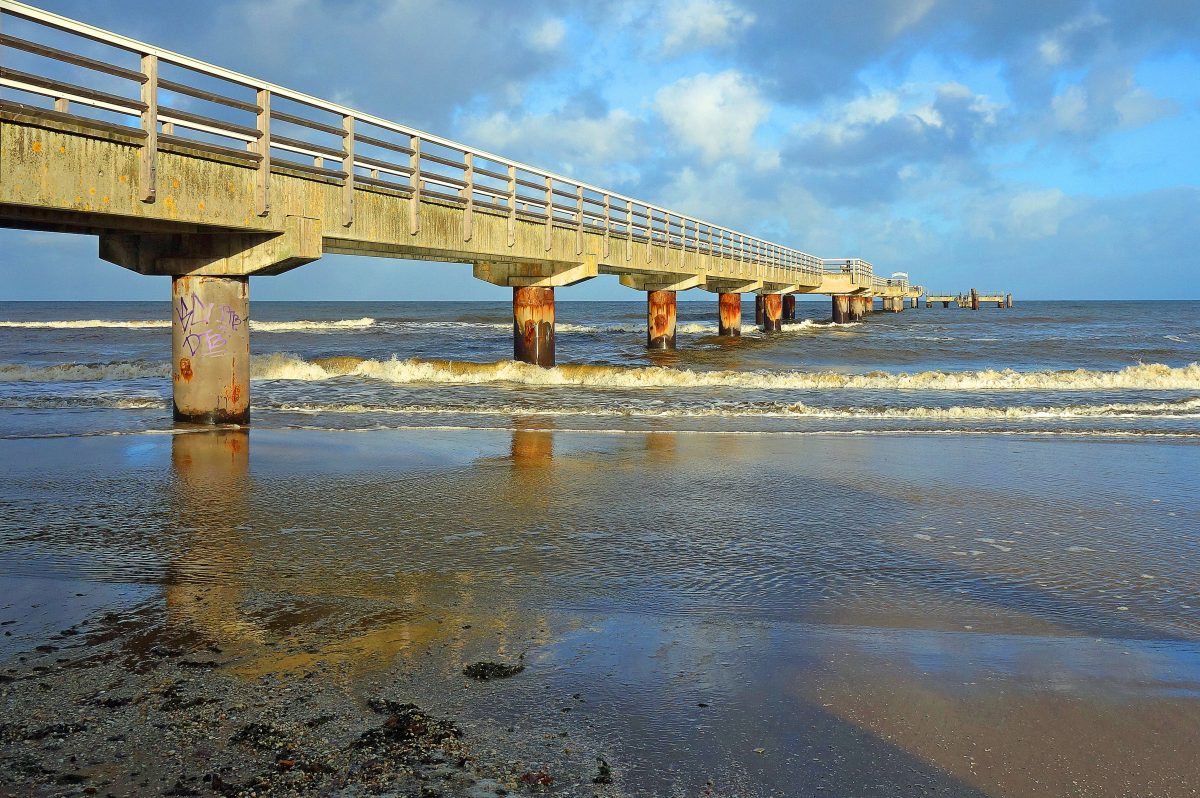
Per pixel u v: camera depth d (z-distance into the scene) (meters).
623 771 3.97
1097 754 4.17
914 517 9.14
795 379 22.52
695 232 32.91
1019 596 6.63
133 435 13.71
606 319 97.19
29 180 9.22
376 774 3.88
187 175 11.16
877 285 75.69
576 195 23.30
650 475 11.25
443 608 6.20
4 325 67.44
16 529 8.32
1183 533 8.52
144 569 7.06
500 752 4.11
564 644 5.52
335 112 13.95
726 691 4.84
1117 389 21.62
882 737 4.33
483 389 21.64
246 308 14.30
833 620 6.07
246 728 4.29
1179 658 5.37
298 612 6.06
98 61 9.86
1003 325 71.50
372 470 11.41
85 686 4.76
